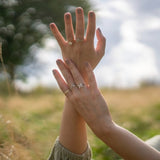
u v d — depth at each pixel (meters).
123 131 1.51
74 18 21.14
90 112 1.54
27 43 21.14
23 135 3.12
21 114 4.59
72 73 1.58
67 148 1.78
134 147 1.48
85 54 1.62
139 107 7.32
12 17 21.31
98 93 1.55
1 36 20.61
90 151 1.87
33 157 2.84
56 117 5.70
